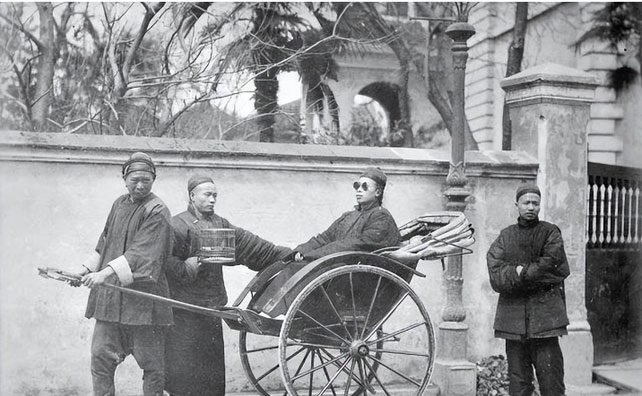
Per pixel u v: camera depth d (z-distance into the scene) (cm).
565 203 607
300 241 557
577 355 597
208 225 471
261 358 546
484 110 1270
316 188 563
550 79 602
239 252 486
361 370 443
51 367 496
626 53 987
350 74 1402
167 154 522
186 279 458
